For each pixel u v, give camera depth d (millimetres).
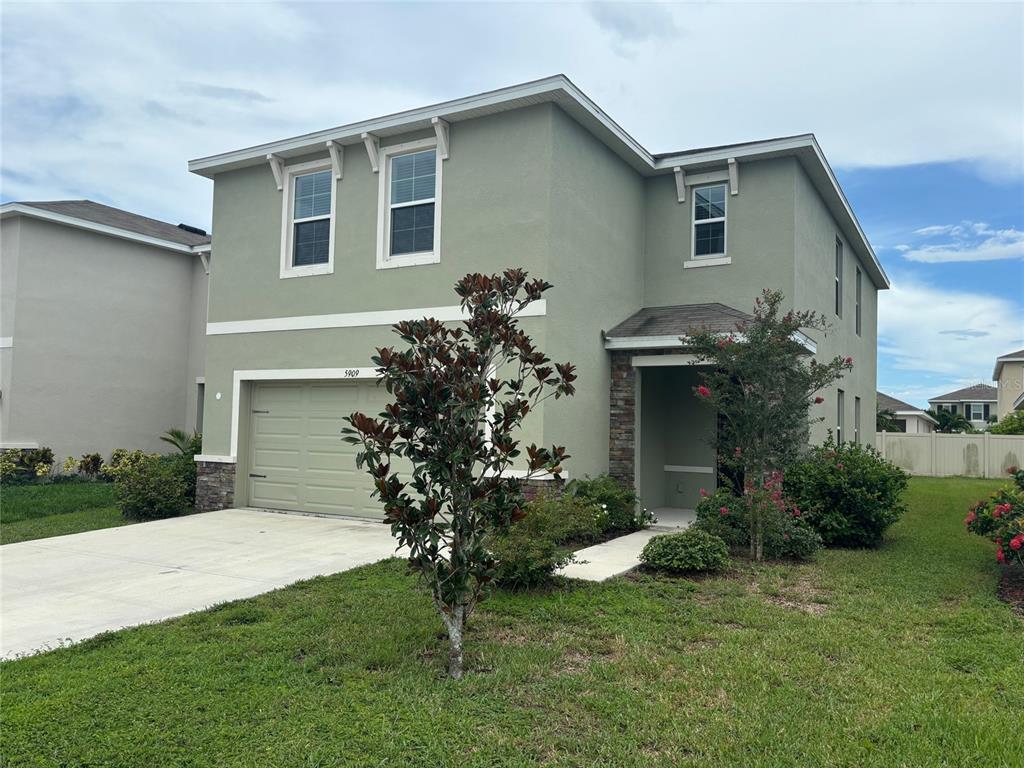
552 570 7371
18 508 13414
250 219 13539
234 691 4770
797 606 6930
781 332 9016
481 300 5430
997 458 25125
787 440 9117
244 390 13422
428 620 6297
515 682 4973
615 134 11906
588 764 3871
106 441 18891
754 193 12789
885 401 42938
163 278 20375
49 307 17844
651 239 13711
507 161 10891
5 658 5406
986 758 3875
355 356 12141
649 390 13070
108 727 4230
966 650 5566
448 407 5129
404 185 12008
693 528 9328
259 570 8320
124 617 6488
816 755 3932
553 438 10469
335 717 4383
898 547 9867
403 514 4980
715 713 4465
